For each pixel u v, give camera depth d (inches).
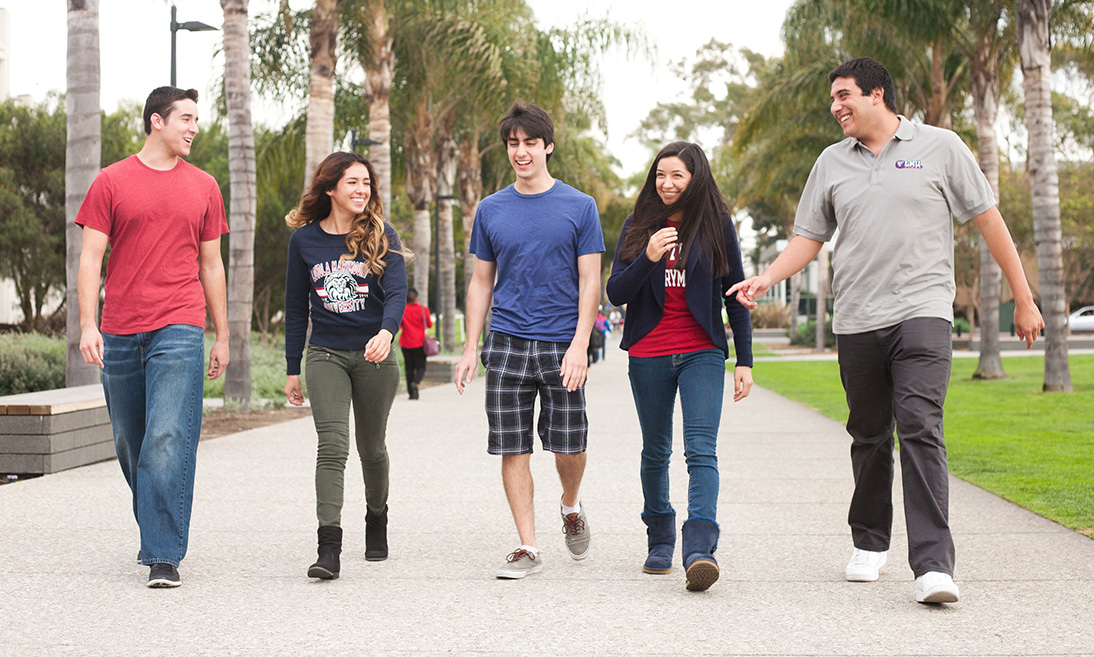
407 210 2052.2
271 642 145.8
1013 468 320.5
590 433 441.1
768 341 1999.3
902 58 840.3
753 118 975.0
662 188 178.5
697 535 170.1
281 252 1535.4
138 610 162.9
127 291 183.5
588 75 927.0
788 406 580.7
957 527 228.1
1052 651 138.6
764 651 140.2
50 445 312.7
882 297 174.7
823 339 1524.4
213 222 192.9
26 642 145.7
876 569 181.5
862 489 182.7
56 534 222.7
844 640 144.7
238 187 558.9
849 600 167.3
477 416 527.5
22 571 189.2
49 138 1375.5
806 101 937.5
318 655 139.9
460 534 226.5
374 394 193.5
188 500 183.6
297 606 165.6
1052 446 377.1
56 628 152.8
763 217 1875.0
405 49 844.0
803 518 243.6
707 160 179.9
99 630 151.8
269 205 1486.2
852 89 176.1
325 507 184.7
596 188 1573.6
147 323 183.0
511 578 184.1
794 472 321.1
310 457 358.3
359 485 292.8
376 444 196.9
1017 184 1609.3
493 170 1282.0
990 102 788.6
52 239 1347.2
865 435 182.2
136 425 191.0
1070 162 1754.4
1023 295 175.0
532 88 832.3
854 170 179.0
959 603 164.2
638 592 174.2
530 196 187.3
